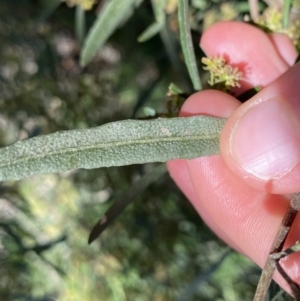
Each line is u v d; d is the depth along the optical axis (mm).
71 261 188
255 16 120
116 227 191
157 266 190
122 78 198
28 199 187
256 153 86
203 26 150
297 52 114
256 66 113
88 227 191
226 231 107
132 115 171
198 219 194
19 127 174
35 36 192
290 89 87
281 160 87
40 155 71
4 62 186
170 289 188
